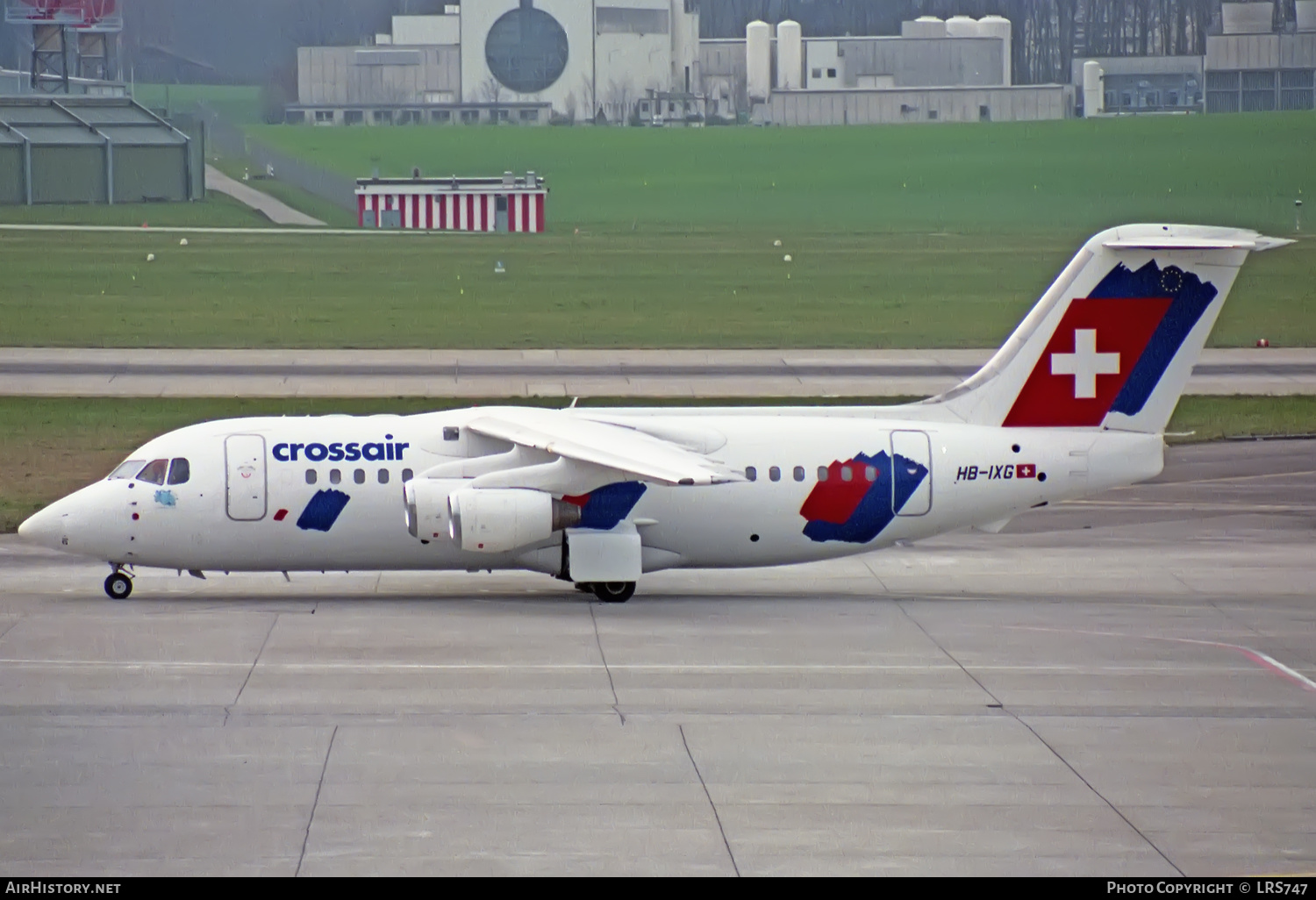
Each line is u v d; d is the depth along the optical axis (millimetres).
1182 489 196500
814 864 76375
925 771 90312
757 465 139000
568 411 144750
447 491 134625
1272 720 101250
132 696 103938
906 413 144250
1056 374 142875
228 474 135375
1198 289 142500
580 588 139250
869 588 145375
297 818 81750
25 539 135250
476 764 90625
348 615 130000
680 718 100500
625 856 77125
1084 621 130500
